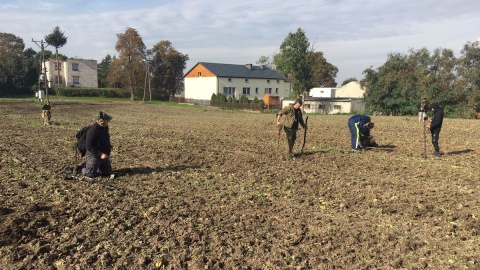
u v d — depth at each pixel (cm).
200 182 868
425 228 606
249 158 1173
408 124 2658
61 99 6994
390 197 768
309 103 6159
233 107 6166
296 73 6059
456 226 609
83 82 9575
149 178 898
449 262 489
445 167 1072
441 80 4750
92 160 874
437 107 1232
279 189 822
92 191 776
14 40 9638
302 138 1722
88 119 2683
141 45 8281
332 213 676
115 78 8306
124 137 1634
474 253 514
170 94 9731
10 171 923
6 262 483
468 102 4584
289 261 494
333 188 833
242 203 722
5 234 553
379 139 1716
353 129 1334
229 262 489
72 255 501
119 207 681
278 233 581
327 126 2414
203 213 659
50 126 2033
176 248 526
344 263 489
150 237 557
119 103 6319
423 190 822
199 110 4922
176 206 693
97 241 541
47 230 572
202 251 515
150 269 470
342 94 7875
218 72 7431
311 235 573
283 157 1199
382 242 551
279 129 1200
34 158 1091
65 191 771
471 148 1452
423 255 511
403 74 4975
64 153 1181
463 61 4678
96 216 630
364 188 835
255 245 538
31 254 502
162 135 1748
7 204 682
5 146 1283
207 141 1567
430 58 4853
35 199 715
